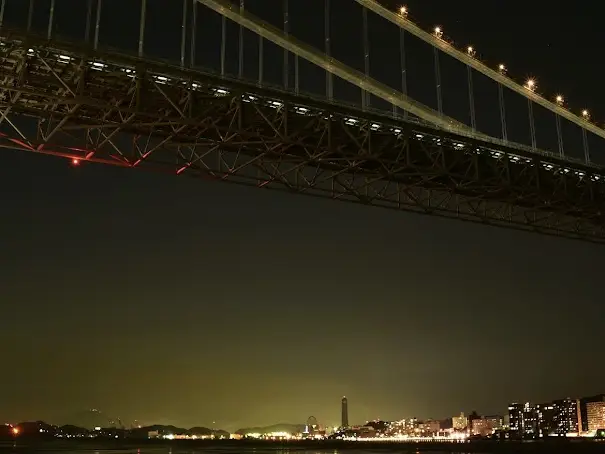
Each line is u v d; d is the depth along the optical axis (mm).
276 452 135500
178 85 34500
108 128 34219
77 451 133000
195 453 127062
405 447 182125
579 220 50281
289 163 38688
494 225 46562
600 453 114625
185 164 35719
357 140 39062
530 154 45938
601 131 55406
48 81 32219
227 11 38094
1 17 30469
